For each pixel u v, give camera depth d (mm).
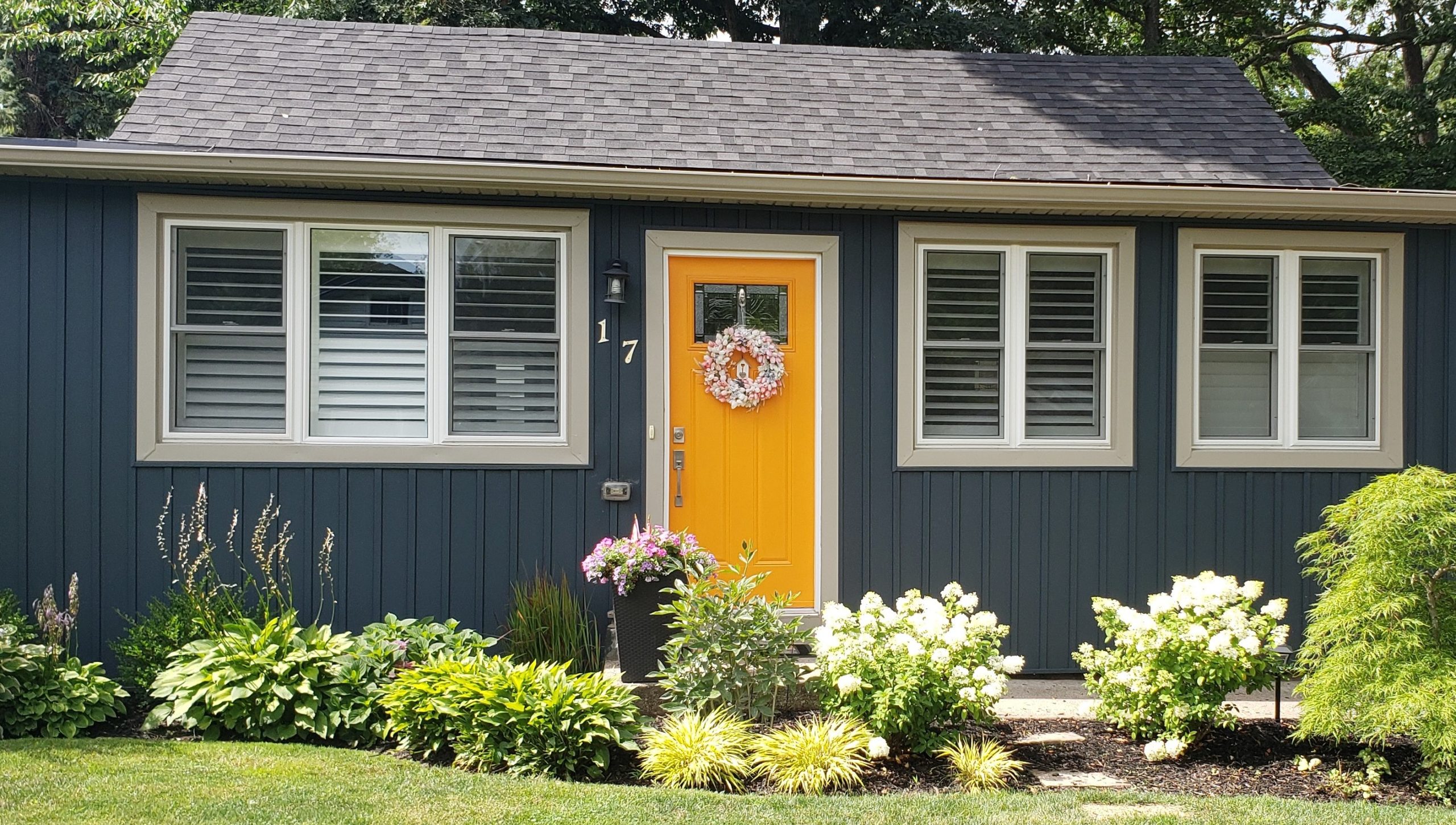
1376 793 3746
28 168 4852
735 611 4176
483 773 3719
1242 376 5699
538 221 5285
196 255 5152
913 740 3996
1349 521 4184
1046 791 3672
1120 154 5941
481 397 5328
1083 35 16344
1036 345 5578
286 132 5363
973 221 5496
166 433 5105
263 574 5117
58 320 5016
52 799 3281
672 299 5422
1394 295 5645
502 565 5266
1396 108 13586
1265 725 4562
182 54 5957
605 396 5328
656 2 15305
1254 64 16469
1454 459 5680
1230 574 5590
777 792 3646
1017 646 5504
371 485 5199
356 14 13250
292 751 3896
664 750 3766
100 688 4324
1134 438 5555
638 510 5352
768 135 5863
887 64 6941
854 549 5453
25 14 14383
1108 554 5547
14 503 5000
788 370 5477
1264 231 5594
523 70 6320
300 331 5184
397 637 4547
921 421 5508
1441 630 3941
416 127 5543
